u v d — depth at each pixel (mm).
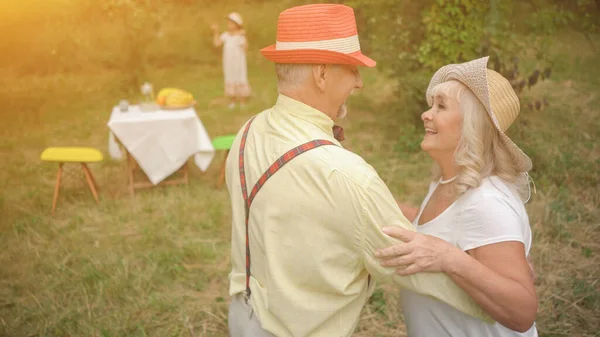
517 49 6906
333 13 1706
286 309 1729
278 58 1760
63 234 5301
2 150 7875
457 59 7098
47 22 13469
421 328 1934
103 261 4781
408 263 1643
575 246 4758
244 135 1913
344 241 1675
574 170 6188
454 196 1896
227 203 5992
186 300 4242
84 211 5852
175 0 16891
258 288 1825
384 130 8211
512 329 1719
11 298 4305
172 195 6168
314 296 1744
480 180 1814
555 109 8398
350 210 1624
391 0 7676
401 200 5863
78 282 4465
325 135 1747
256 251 1813
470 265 1657
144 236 5238
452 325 1862
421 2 7578
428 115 1910
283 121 1776
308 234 1683
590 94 9156
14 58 13359
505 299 1655
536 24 6758
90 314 4023
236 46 9609
